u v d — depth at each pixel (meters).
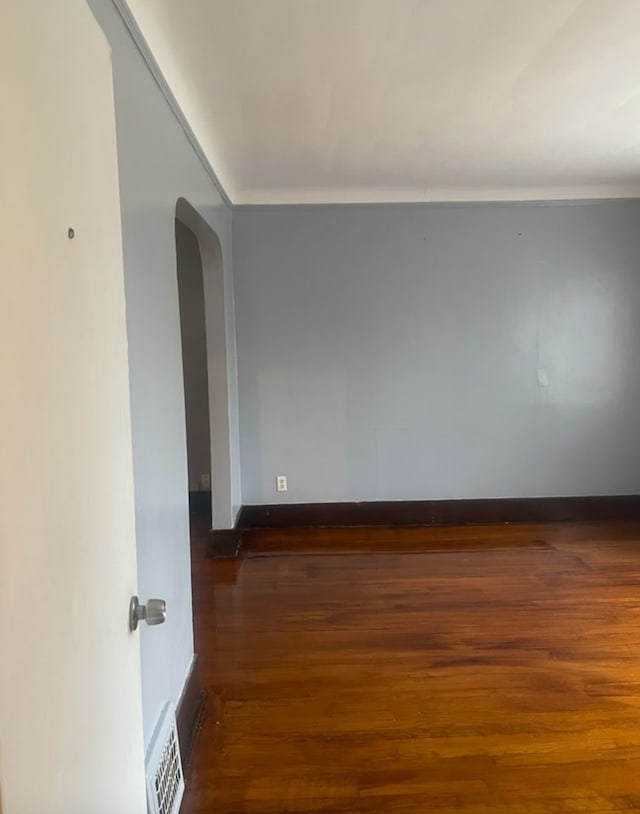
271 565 3.92
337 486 4.70
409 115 2.98
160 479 2.03
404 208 4.51
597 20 2.13
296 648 2.84
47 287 0.83
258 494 4.68
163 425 2.09
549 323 4.62
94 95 1.05
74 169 0.94
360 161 3.75
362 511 4.70
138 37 1.82
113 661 1.09
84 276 0.98
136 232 1.84
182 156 2.59
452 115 3.00
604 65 2.48
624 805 1.87
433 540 4.35
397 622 3.09
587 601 3.30
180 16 2.02
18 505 0.72
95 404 1.02
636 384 4.68
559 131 3.28
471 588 3.49
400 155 3.65
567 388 4.68
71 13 0.95
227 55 2.30
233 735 2.23
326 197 4.45
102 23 1.57
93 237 1.03
